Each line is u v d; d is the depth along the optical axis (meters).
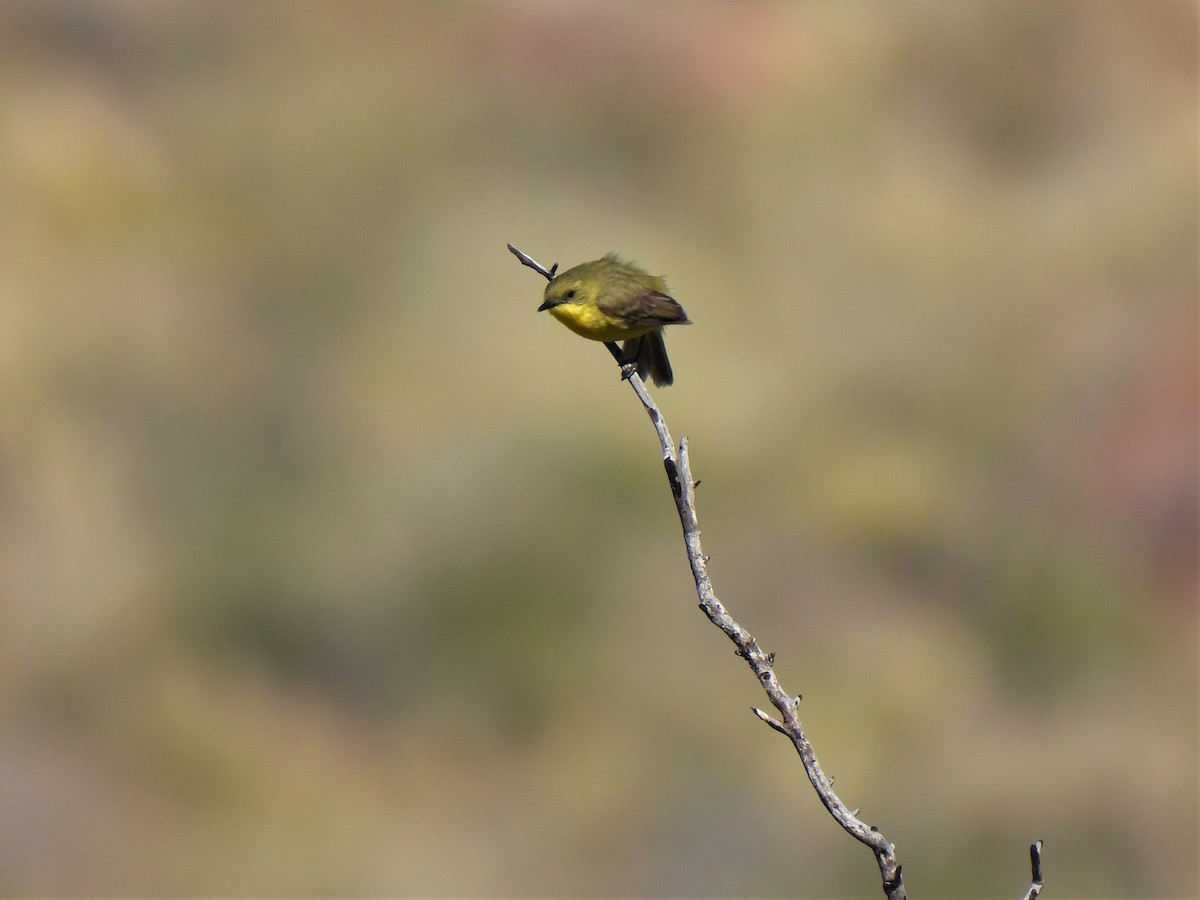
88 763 14.55
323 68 22.61
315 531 16.41
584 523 16.42
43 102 21.50
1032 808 13.94
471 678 15.68
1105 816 13.83
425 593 16.08
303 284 19.12
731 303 19.95
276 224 20.02
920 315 20.20
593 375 17.45
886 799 14.32
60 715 14.91
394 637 15.96
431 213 20.38
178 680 15.37
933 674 15.71
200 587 16.00
